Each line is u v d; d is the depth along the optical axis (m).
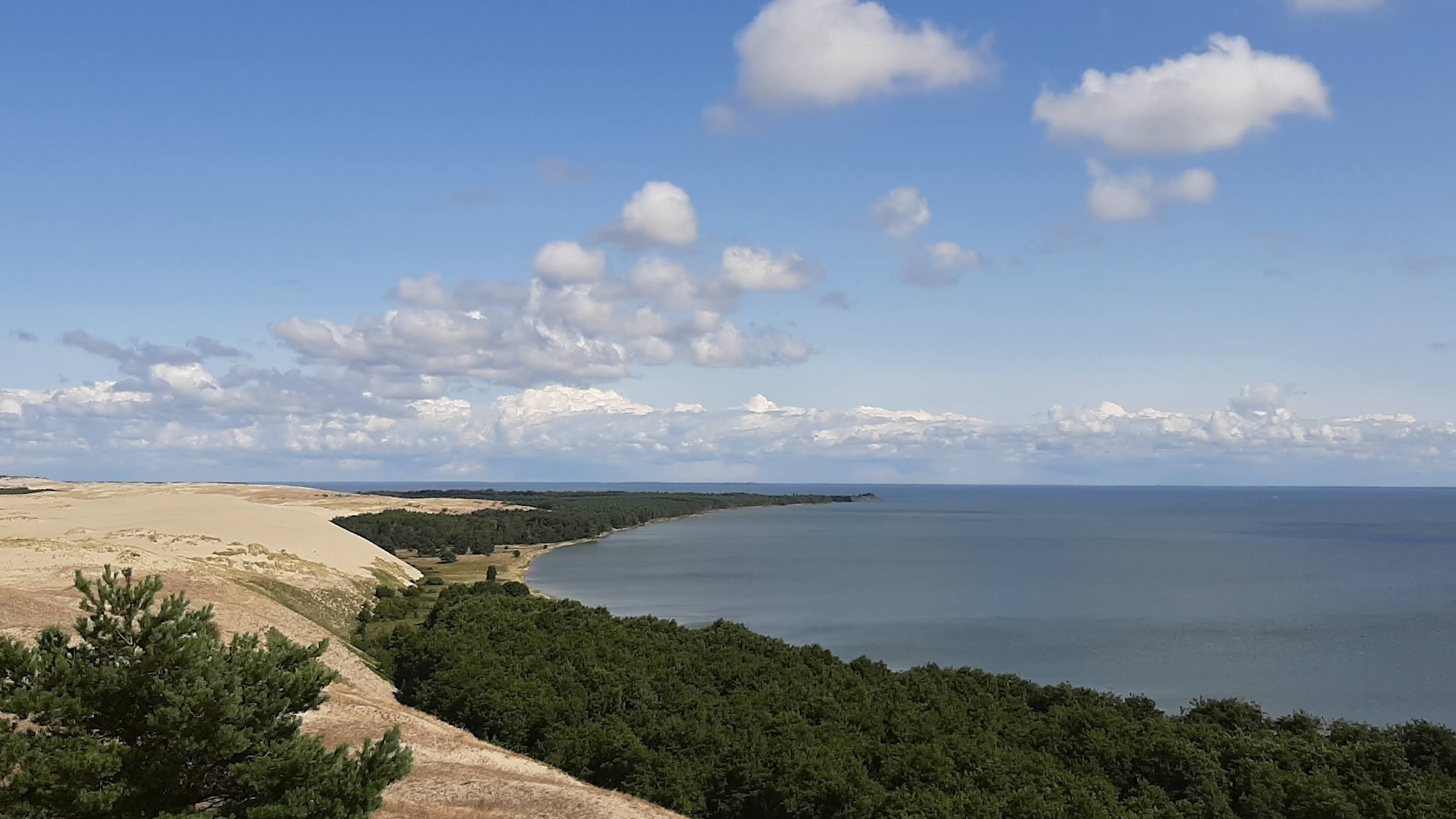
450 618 83.69
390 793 38.56
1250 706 61.22
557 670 63.34
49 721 23.27
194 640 24.69
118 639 24.91
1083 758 49.38
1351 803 42.41
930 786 44.06
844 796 41.94
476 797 39.38
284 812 22.83
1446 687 96.06
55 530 112.12
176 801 23.70
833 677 64.62
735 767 46.84
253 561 107.50
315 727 46.75
